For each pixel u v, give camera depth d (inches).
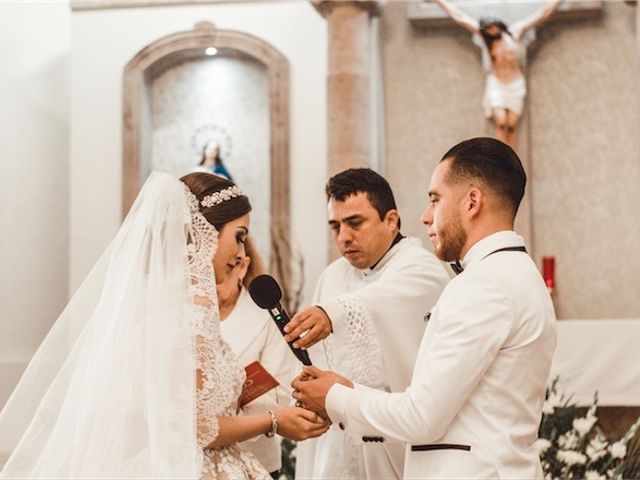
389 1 332.5
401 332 124.5
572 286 317.4
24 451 94.9
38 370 100.7
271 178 325.4
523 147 318.0
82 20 342.0
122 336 91.5
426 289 127.1
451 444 94.1
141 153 338.3
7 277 294.2
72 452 90.0
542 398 98.4
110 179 335.6
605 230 318.0
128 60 339.6
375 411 97.0
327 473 128.8
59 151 331.0
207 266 98.3
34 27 318.7
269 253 331.6
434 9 326.3
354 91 311.4
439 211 102.0
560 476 197.8
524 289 95.3
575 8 319.3
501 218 100.7
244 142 342.0
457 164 101.3
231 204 102.8
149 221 95.9
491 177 100.2
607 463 200.7
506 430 93.6
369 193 131.1
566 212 320.2
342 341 121.4
